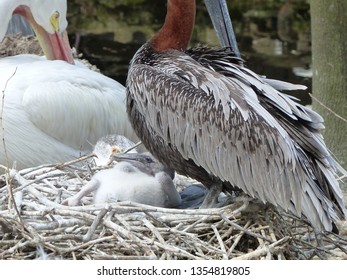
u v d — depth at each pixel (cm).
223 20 1430
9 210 1080
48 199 1125
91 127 1512
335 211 1072
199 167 1139
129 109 1180
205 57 1176
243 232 1062
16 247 1030
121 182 1139
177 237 1054
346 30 1608
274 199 1077
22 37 1791
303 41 2572
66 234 1046
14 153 1442
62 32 1608
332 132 1627
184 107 1112
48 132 1472
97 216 1043
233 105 1093
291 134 1088
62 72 1492
